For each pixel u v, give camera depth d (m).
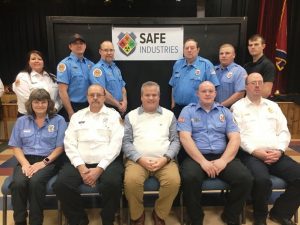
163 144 2.44
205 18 3.02
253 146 2.51
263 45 3.01
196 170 2.29
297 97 4.72
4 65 5.30
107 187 2.19
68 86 2.84
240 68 2.88
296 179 2.29
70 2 5.04
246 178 2.23
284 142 2.52
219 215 2.56
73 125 2.41
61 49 3.03
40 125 2.46
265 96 2.97
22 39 5.21
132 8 5.00
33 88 2.85
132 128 2.49
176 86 2.94
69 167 2.34
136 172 2.26
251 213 2.59
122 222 2.40
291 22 4.77
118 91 2.94
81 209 2.29
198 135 2.51
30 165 2.34
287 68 4.92
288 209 2.38
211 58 3.12
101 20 2.97
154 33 3.02
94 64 2.98
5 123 4.77
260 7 4.66
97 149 2.37
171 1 4.93
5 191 2.26
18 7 5.09
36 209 2.21
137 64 3.08
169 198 2.27
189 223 2.41
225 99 2.94
